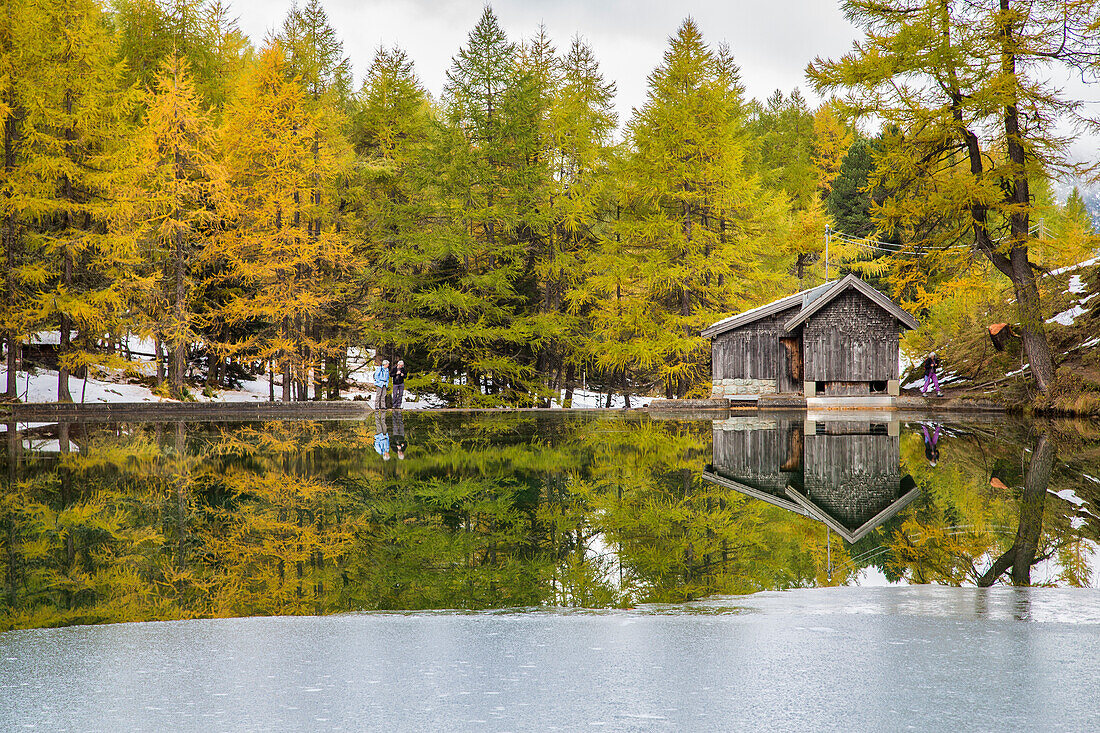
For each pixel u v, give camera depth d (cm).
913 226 2662
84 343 2555
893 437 1625
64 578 534
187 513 764
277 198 2983
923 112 2331
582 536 664
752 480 990
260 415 2439
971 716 254
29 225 2558
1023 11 2288
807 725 247
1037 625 385
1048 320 2845
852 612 422
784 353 3028
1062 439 1562
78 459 1202
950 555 595
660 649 343
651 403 2853
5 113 2303
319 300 3098
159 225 2736
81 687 298
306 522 725
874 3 2439
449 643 359
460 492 888
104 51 2544
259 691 290
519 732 243
